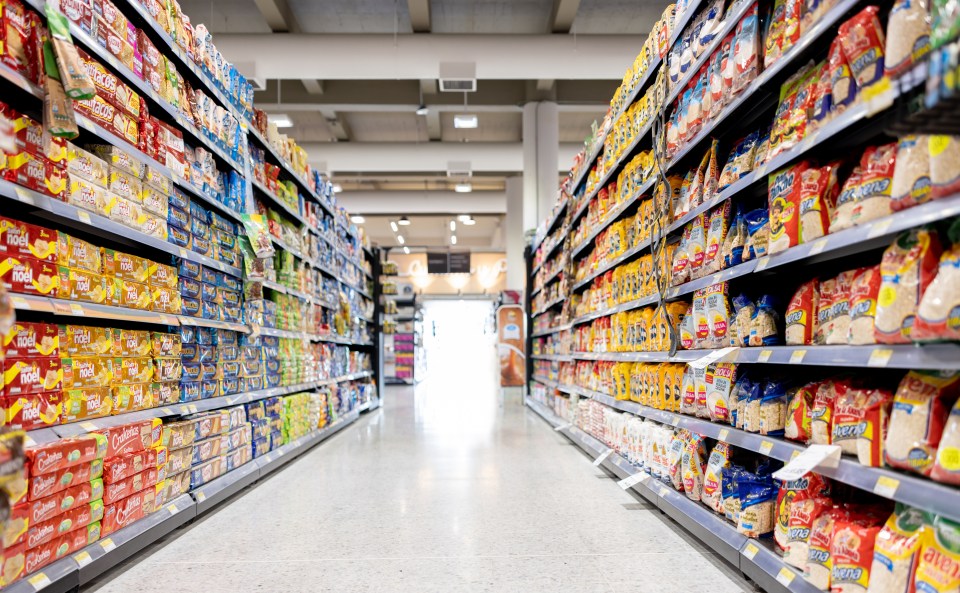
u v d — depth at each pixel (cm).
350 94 1102
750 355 212
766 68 212
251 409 382
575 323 559
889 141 176
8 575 165
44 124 189
